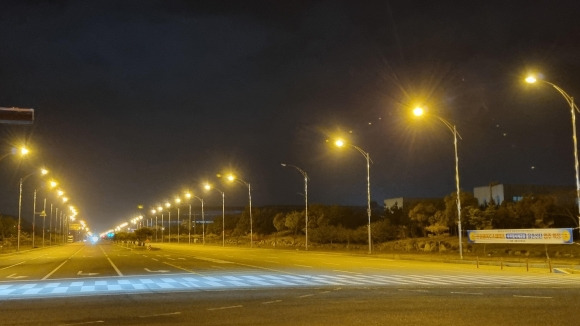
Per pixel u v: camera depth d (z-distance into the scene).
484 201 87.06
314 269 33.75
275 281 25.16
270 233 128.25
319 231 88.19
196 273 31.28
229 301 17.47
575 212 61.66
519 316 13.39
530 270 31.89
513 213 63.72
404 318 13.30
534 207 61.88
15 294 21.27
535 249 52.06
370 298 17.61
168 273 31.59
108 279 27.86
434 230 71.38
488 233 43.88
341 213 104.56
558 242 39.25
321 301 17.02
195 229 165.25
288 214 110.31
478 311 14.30
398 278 26.12
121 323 13.45
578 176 33.69
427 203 79.69
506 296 17.72
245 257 52.72
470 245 58.72
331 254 59.12
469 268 34.06
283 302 16.95
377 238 77.75
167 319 13.91
